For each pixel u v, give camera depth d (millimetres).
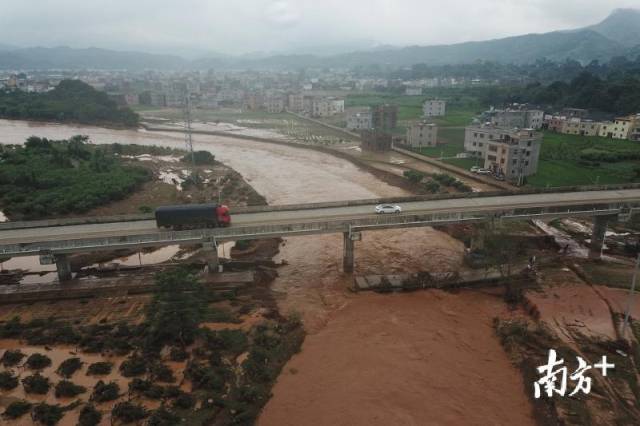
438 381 38938
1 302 51156
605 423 32719
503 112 154875
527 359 40875
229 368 39375
